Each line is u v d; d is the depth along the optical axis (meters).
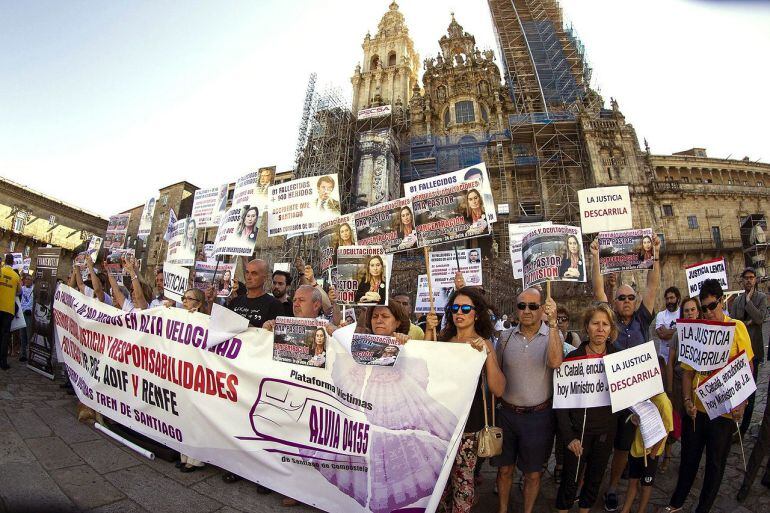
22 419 5.64
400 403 3.76
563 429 3.75
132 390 5.31
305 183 8.13
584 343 4.11
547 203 35.69
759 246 32.47
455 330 4.32
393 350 3.79
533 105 40.50
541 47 43.00
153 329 5.30
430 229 5.05
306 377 4.22
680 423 5.23
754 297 6.74
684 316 5.68
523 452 3.83
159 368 5.11
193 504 3.92
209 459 4.53
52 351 8.30
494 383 3.63
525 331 4.09
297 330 4.28
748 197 36.16
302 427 4.14
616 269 5.77
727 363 4.01
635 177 34.97
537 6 45.47
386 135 37.44
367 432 3.82
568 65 41.56
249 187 8.66
